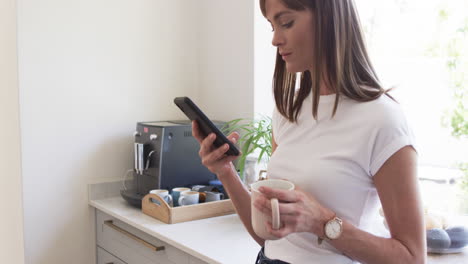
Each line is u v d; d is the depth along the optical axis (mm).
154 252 1702
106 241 2098
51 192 2068
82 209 2164
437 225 1305
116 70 2242
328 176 845
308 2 833
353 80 849
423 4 1856
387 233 1360
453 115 1790
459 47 1767
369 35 2008
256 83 2197
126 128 2295
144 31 2330
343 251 796
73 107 2117
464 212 1426
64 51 2078
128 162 2309
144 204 1899
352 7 863
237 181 1044
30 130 2000
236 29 2273
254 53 2178
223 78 2379
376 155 812
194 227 1689
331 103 887
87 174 2174
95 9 2156
